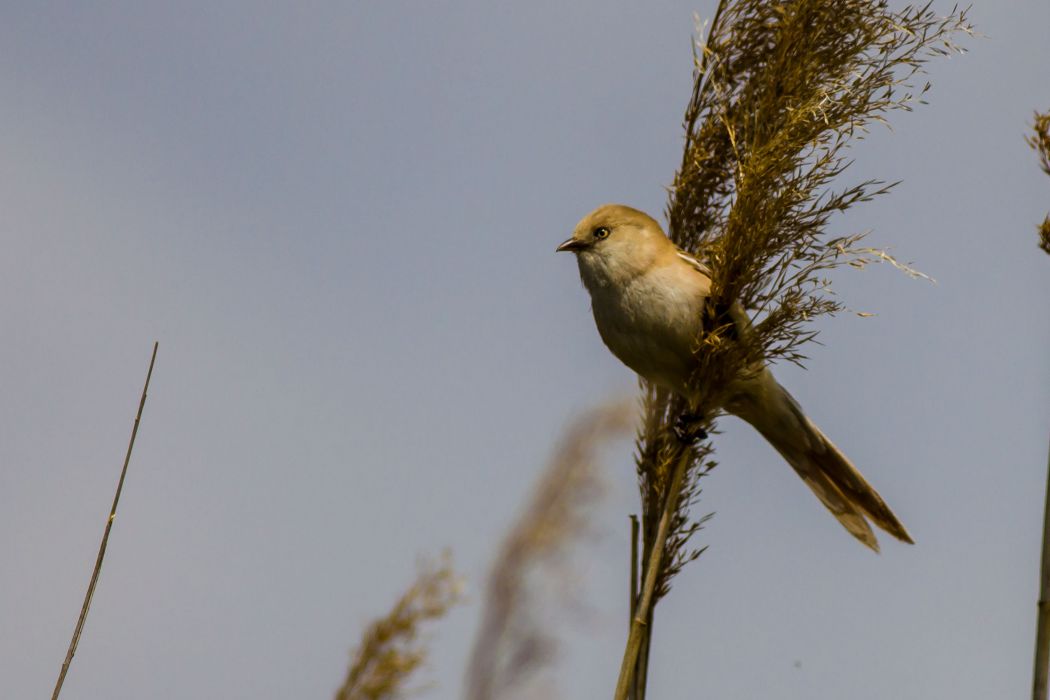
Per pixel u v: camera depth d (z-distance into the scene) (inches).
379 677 189.3
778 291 288.7
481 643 193.2
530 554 197.8
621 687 268.4
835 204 283.4
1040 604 231.8
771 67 297.1
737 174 299.7
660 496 294.5
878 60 285.9
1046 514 237.0
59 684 183.8
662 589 288.4
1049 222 263.0
